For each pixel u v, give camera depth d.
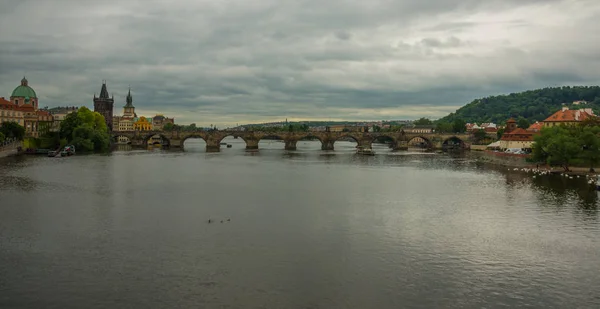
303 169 193.00
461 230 86.12
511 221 93.75
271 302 54.41
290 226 87.50
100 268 63.94
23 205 102.62
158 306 53.00
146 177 155.38
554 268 66.75
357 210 102.94
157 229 83.94
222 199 114.56
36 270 62.94
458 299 56.25
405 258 69.88
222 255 69.88
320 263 67.12
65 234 79.75
